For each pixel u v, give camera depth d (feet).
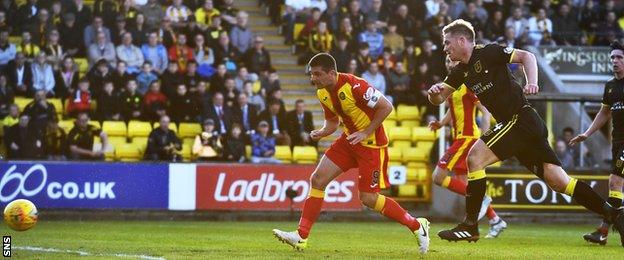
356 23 182.70
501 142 82.43
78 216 141.59
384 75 175.32
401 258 75.61
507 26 188.44
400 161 166.50
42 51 166.20
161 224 129.90
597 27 200.64
